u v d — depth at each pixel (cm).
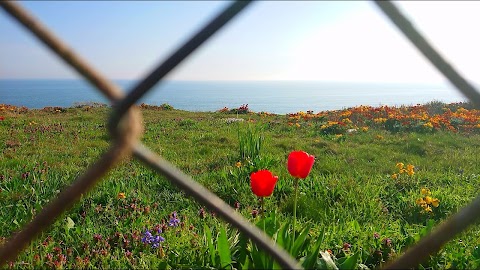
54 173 661
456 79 90
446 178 706
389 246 369
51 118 1642
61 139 1127
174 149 998
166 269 312
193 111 2206
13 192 545
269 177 273
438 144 1117
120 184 586
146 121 1559
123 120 81
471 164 855
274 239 287
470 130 1355
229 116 1878
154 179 630
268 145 1020
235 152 940
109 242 394
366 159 922
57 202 90
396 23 86
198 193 93
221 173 668
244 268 245
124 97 80
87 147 1009
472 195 605
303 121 1602
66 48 73
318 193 577
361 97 17288
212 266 305
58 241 399
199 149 991
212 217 459
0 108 1902
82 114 1845
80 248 376
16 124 1401
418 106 1823
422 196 589
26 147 996
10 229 423
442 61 89
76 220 469
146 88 80
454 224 100
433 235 100
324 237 387
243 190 593
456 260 325
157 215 487
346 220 493
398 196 606
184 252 349
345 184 616
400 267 103
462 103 1845
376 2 85
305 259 266
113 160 84
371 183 665
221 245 278
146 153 88
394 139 1189
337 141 1176
